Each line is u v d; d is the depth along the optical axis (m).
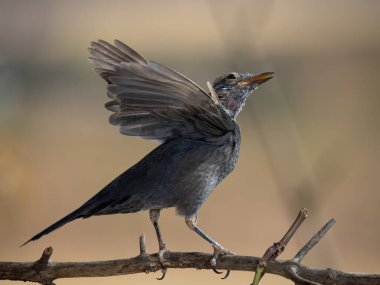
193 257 7.02
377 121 25.16
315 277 6.32
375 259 16.89
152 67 7.07
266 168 22.39
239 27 9.97
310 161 21.66
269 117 15.84
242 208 20.23
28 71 27.56
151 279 15.55
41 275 6.99
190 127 8.08
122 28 34.00
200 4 36.81
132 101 7.48
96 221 19.16
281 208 20.06
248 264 6.84
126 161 23.05
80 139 24.22
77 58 29.36
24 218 18.72
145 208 8.12
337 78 28.97
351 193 20.55
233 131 8.21
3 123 24.39
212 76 29.06
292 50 31.03
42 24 29.06
